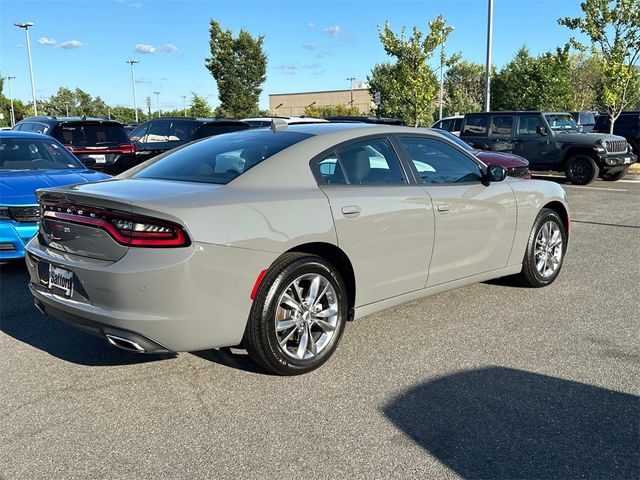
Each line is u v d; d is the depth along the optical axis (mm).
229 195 3420
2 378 3682
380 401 3354
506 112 15977
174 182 3752
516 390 3484
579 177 14984
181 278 3123
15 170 6574
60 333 4457
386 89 41156
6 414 3232
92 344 4238
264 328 3469
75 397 3428
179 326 3195
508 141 15883
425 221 4273
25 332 4473
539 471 2689
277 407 3291
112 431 3055
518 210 5133
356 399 3379
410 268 4266
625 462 2758
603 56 18797
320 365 3799
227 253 3244
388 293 4180
